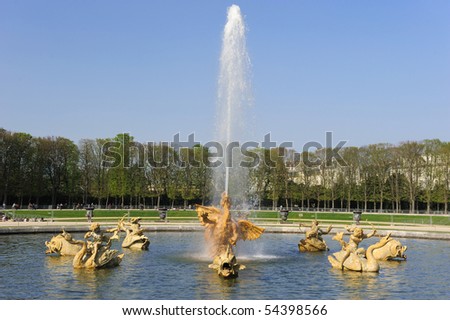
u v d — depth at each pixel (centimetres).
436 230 5191
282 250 3478
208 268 2536
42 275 2303
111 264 2541
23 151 9519
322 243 3428
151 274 2353
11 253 3078
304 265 2719
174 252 3231
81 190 10306
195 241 4003
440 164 9719
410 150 9931
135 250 3331
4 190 9256
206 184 9975
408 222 6850
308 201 10738
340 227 5297
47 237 4144
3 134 9344
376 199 10325
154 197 10700
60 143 10062
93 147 10331
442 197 9600
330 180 10606
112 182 10062
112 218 6775
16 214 7000
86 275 2309
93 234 2511
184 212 7744
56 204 10519
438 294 2012
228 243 2720
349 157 10544
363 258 2584
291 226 5262
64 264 2622
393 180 10212
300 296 1941
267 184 10262
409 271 2558
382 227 5644
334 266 2606
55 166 9925
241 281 2217
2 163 9238
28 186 9456
